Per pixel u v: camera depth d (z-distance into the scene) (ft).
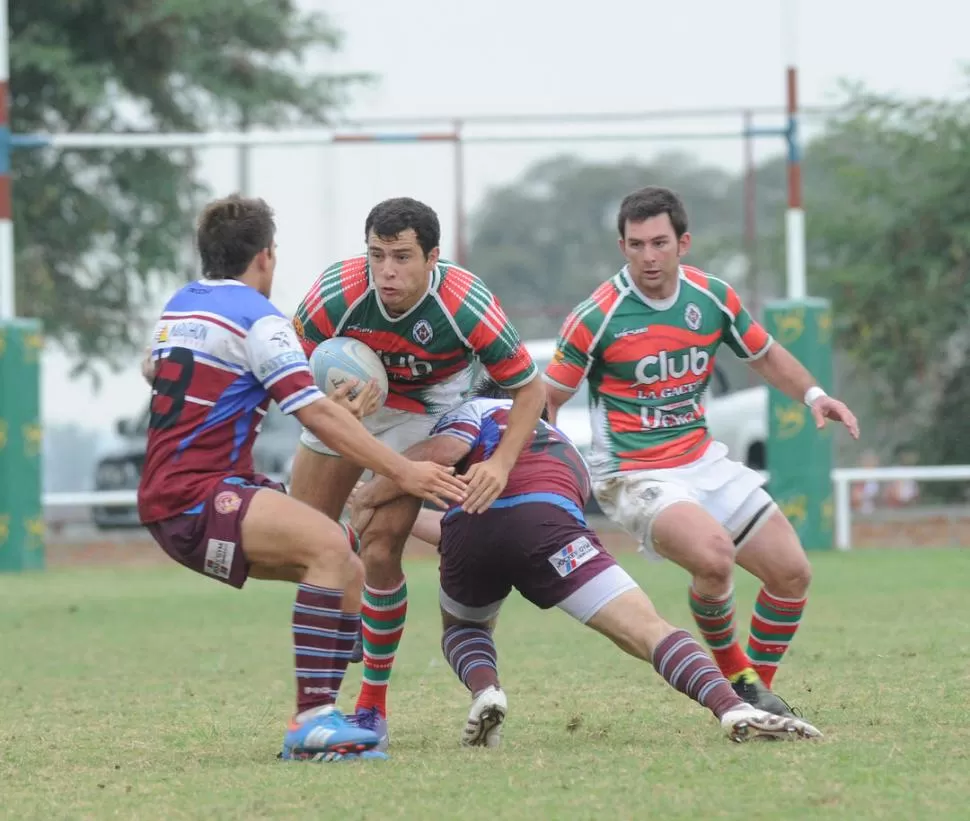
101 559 224.12
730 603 74.49
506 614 133.49
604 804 54.34
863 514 234.38
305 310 71.72
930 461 276.41
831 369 192.44
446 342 70.44
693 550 73.10
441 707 83.10
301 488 73.77
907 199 276.41
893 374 276.82
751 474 78.84
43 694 91.35
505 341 69.21
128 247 311.68
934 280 270.05
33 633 125.49
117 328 317.01
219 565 65.26
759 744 64.80
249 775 62.23
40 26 296.30
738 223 629.51
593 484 80.48
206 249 68.18
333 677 66.18
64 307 308.60
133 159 307.99
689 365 78.89
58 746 72.54
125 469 248.73
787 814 51.98
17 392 193.47
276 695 89.15
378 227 67.31
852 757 61.11
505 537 69.00
